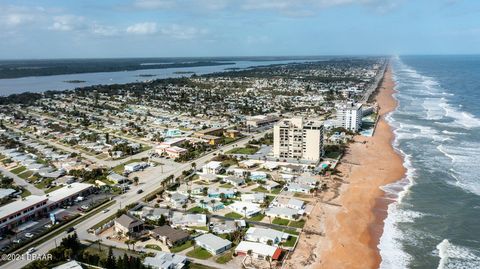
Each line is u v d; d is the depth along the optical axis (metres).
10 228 161.88
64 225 163.88
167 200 191.75
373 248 146.12
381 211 177.62
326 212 175.25
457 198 192.25
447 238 153.75
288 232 155.75
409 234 157.00
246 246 140.50
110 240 151.00
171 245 145.50
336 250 143.62
